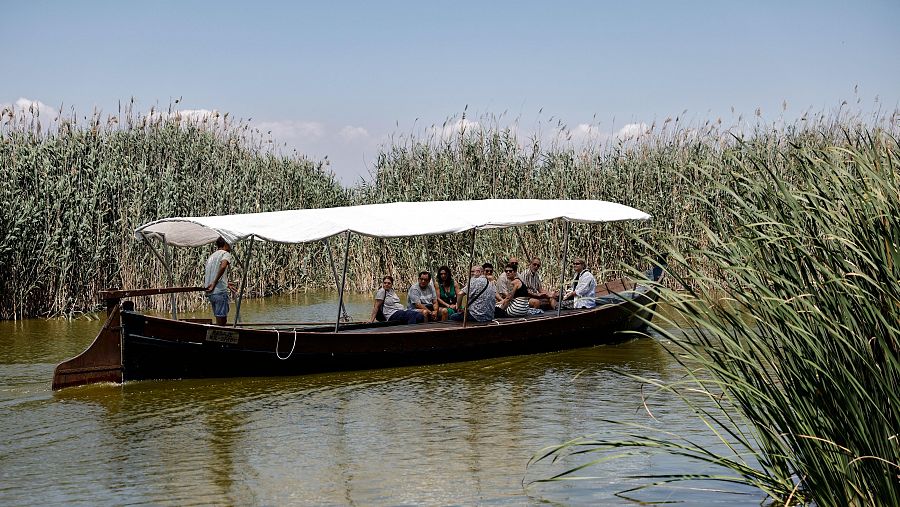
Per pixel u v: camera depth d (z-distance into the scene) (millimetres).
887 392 4734
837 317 5023
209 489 7441
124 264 20953
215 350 12664
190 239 15211
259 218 13789
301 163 29828
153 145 24484
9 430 9602
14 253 19328
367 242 25859
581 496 7020
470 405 10766
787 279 5316
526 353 14898
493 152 24266
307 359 13125
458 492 7258
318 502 7078
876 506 4945
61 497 7250
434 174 24844
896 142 5391
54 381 11812
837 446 4859
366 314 20734
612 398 10977
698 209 19062
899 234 4770
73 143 21641
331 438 9203
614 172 22781
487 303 15359
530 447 8672
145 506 7000
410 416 10203
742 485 7105
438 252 23141
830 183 5316
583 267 17328
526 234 22125
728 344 5516
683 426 9250
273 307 22484
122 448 8820
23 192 20109
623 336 16422
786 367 5324
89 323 18812
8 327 18141
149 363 12398
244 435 9375
